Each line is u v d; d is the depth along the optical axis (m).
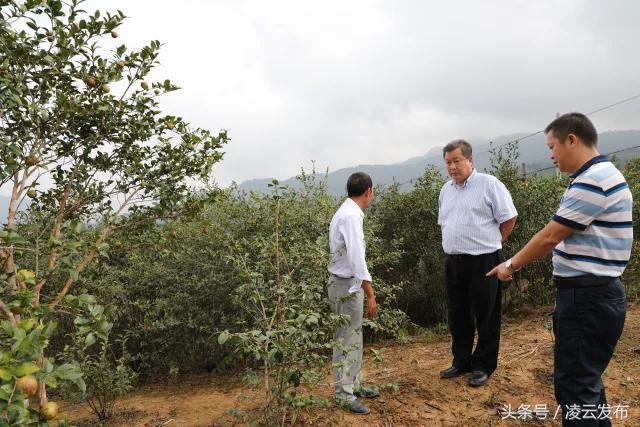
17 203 2.64
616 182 2.27
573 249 2.35
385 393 3.62
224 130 3.28
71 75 2.68
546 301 6.15
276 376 2.85
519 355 4.18
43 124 2.68
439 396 3.52
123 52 2.86
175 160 3.11
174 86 3.05
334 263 3.27
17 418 1.51
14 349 1.53
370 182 3.29
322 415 3.24
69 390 3.79
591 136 2.37
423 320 6.36
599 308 2.30
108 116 2.90
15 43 2.43
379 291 5.20
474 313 3.66
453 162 3.56
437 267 6.03
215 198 3.48
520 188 5.85
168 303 4.80
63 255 2.44
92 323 2.15
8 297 2.25
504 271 2.58
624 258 2.31
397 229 6.33
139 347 5.09
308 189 5.54
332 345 2.71
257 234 4.83
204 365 5.04
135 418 3.77
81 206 3.14
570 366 2.38
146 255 4.86
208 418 3.59
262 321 2.97
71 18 2.60
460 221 3.59
